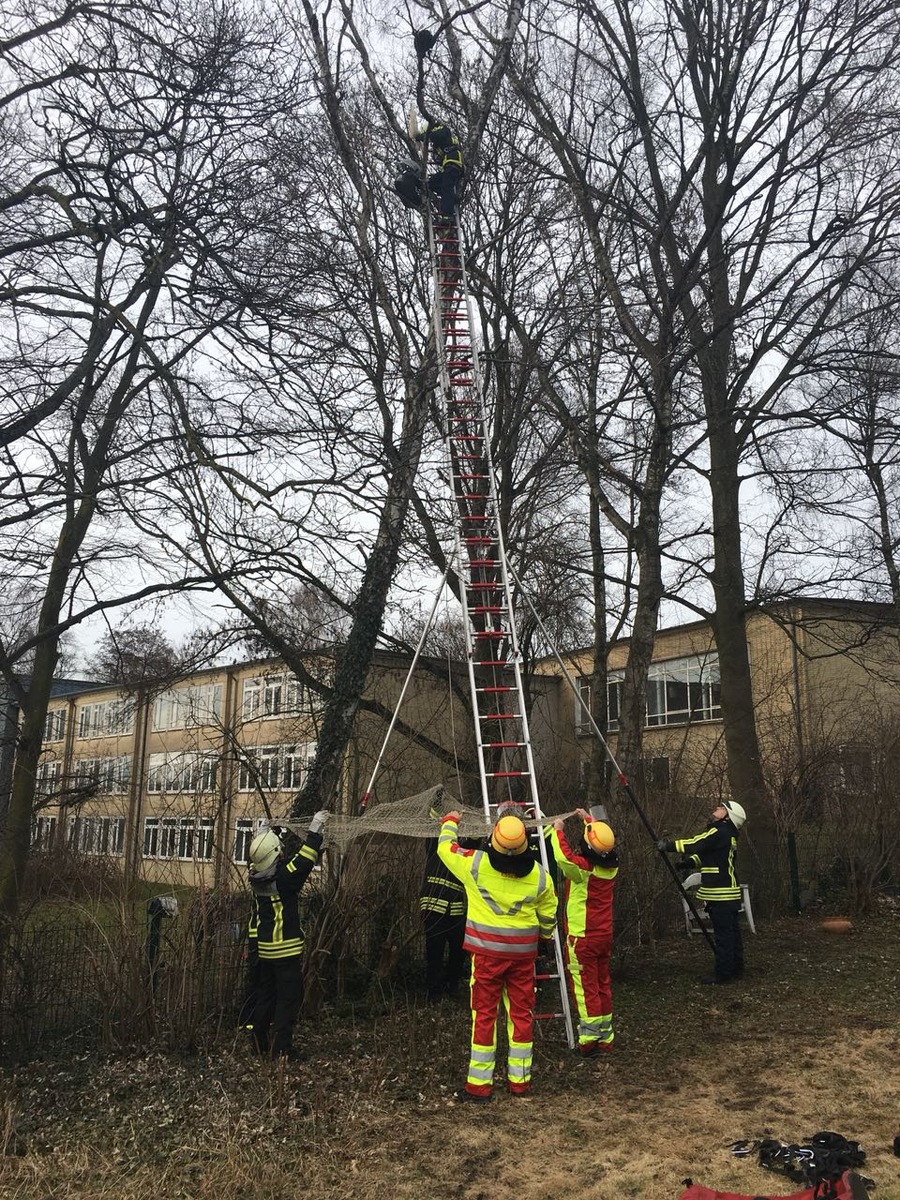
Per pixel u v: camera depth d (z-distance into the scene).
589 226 10.45
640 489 10.76
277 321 9.16
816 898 12.66
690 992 8.12
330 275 9.36
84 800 10.73
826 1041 6.50
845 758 13.59
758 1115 5.08
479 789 10.79
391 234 11.09
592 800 10.35
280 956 6.25
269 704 12.73
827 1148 4.42
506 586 8.16
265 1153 4.73
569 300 11.57
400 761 11.59
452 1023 7.14
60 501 9.30
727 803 8.84
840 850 12.67
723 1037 6.71
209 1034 6.73
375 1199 4.19
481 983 5.51
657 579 10.11
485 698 10.41
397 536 9.55
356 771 10.65
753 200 9.88
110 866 7.52
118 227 8.48
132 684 11.93
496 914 5.54
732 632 13.05
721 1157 4.51
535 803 6.89
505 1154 4.66
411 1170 4.50
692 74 9.91
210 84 8.39
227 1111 5.29
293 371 8.94
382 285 10.05
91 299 8.16
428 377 9.79
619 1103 5.38
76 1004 6.62
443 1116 5.23
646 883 9.72
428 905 7.71
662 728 20.62
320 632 12.28
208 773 9.99
